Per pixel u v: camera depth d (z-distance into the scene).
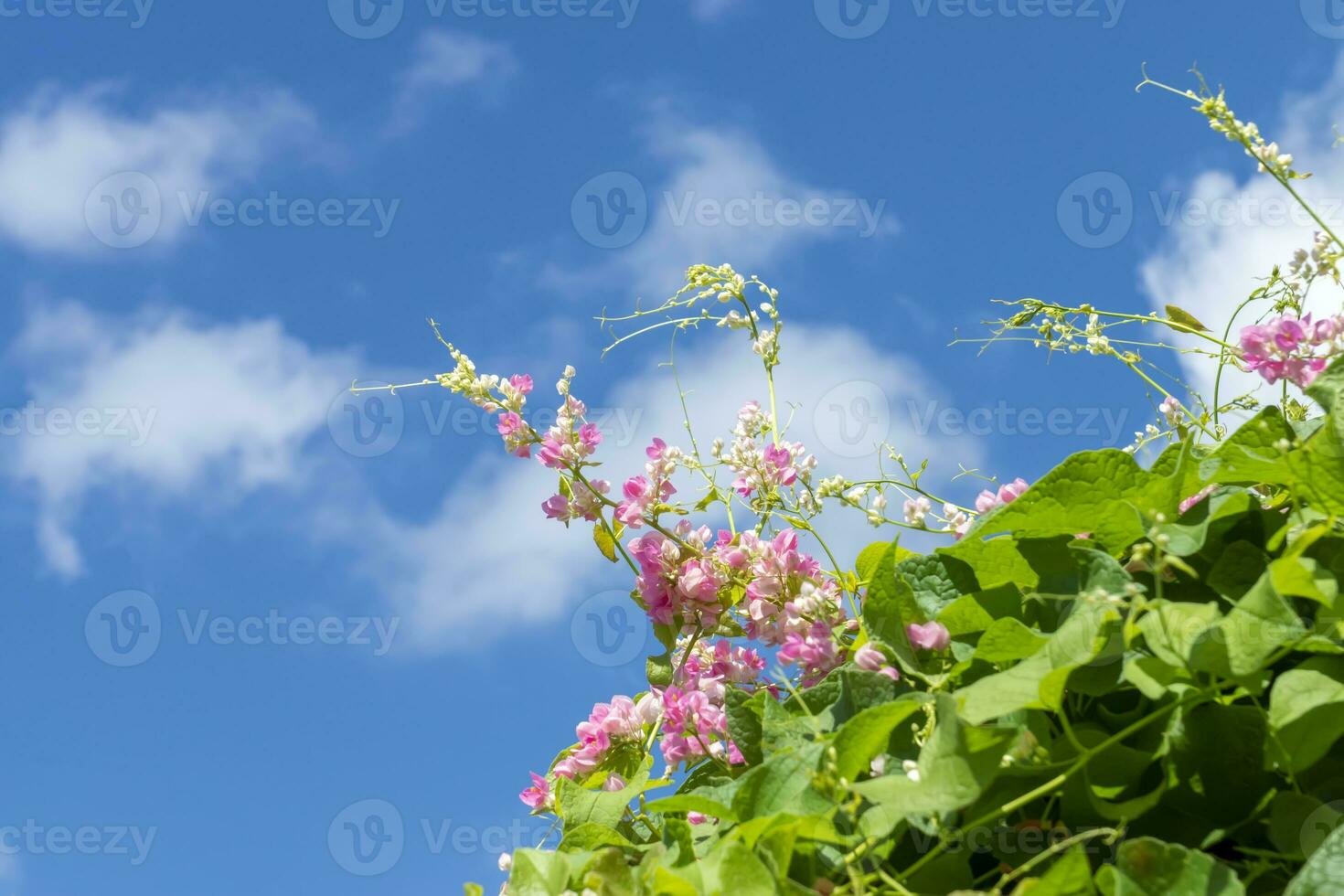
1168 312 2.36
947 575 1.59
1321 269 1.92
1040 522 1.47
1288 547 1.27
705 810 1.39
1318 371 1.65
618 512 2.47
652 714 2.11
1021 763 1.25
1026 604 1.48
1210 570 1.46
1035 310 2.53
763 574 2.19
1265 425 1.46
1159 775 1.26
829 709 1.54
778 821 1.25
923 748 1.27
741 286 2.63
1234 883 1.01
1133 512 1.43
